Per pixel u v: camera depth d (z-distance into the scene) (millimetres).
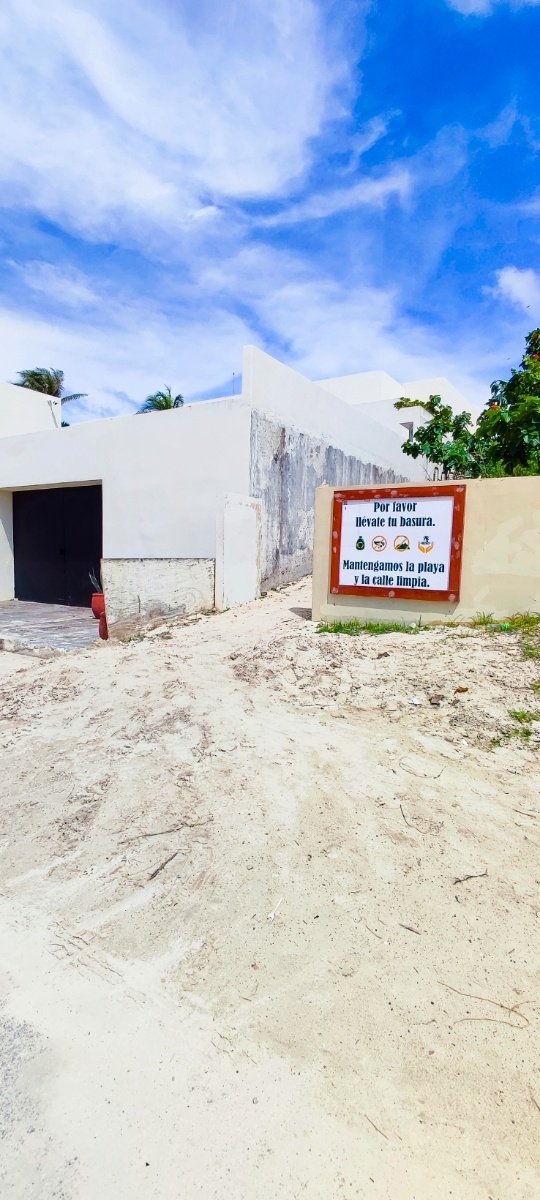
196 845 2678
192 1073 1621
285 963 1987
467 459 9484
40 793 3264
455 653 4617
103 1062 1666
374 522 5730
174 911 2287
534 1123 1450
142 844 2734
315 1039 1704
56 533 13219
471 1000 1803
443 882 2330
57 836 2863
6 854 2758
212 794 3082
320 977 1919
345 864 2467
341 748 3496
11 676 5984
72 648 7820
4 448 12797
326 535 6078
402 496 5555
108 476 10812
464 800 2885
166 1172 1371
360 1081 1573
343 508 5906
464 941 2035
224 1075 1610
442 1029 1712
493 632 4906
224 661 5477
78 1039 1745
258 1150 1411
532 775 3078
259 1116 1494
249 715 4066
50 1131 1479
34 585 13742
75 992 1930
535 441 6859
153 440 10062
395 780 3102
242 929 2156
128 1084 1596
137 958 2066
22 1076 1634
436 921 2131
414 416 19453
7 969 2049
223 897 2334
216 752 3535
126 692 4691
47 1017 1832
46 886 2508
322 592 6152
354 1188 1321
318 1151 1403
